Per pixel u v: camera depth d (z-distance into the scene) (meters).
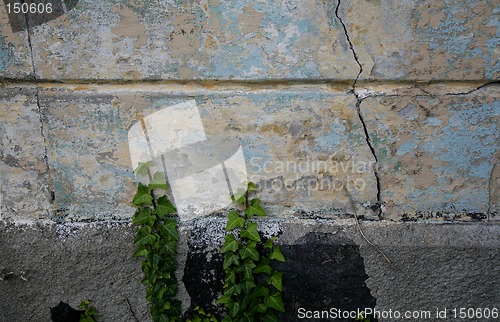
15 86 2.26
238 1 2.15
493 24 2.15
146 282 2.39
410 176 2.33
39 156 2.33
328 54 2.20
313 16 2.16
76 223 2.40
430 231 2.36
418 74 2.22
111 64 2.22
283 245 2.37
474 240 2.35
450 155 2.30
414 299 2.42
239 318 2.39
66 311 2.48
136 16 2.17
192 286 2.43
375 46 2.19
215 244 2.37
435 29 2.16
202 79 2.24
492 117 2.25
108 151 2.32
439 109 2.25
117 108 2.27
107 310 2.49
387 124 2.27
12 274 2.43
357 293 2.42
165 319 2.43
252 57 2.21
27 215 2.40
